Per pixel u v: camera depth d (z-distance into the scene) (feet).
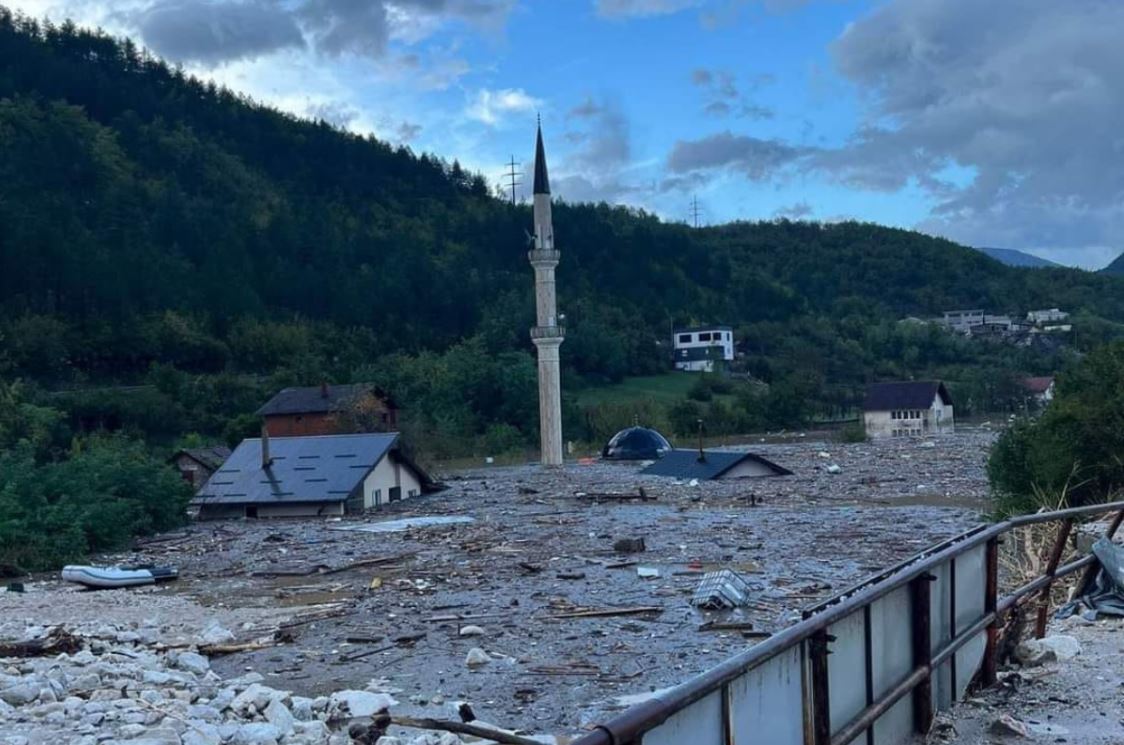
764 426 310.24
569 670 45.93
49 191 414.62
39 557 95.09
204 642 54.85
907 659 20.77
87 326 313.73
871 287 570.87
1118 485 84.69
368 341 382.83
